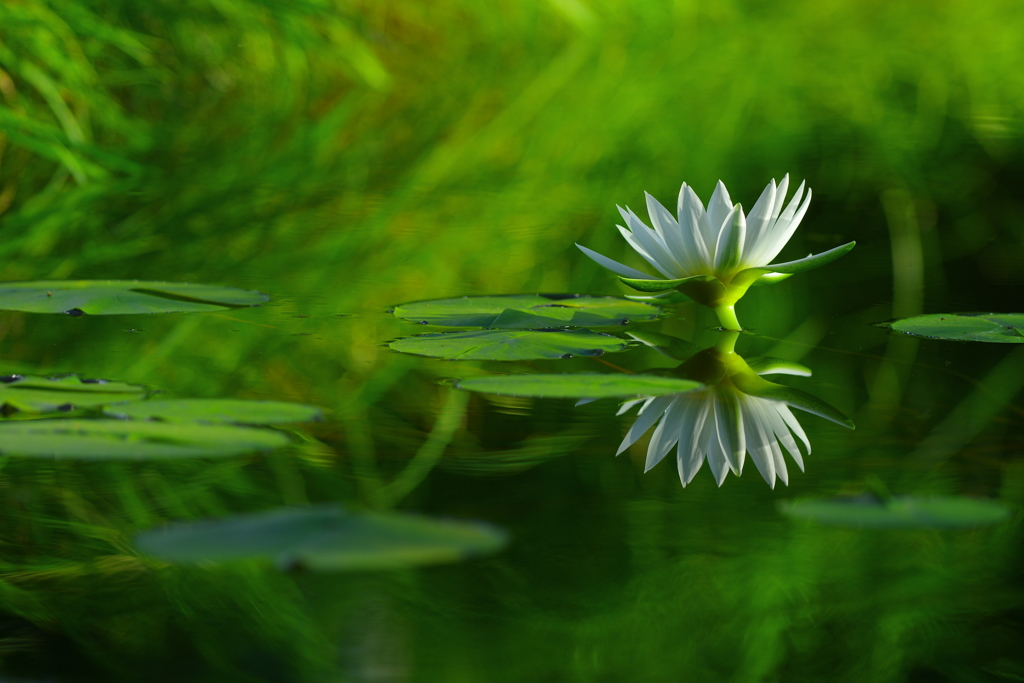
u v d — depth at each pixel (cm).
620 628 280
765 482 289
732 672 279
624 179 441
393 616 281
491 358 303
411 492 288
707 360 305
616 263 312
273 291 321
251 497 287
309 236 347
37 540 285
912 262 328
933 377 302
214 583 282
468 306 314
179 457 288
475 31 917
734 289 311
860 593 282
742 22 1043
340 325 312
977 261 327
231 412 293
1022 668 279
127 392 297
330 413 296
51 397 295
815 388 300
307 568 279
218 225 364
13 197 410
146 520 286
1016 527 286
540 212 386
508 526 285
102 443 288
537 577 283
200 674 278
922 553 284
